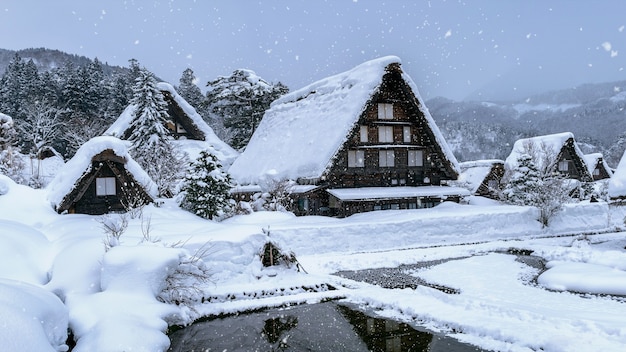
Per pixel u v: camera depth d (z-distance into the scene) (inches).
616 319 343.3
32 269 409.4
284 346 329.4
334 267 615.2
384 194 977.5
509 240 850.8
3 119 1187.9
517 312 366.6
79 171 703.7
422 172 1125.1
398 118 1098.1
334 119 1019.9
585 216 1040.2
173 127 1434.5
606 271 523.2
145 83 1132.5
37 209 666.8
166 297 400.8
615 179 833.5
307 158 1002.7
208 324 382.3
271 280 515.2
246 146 1560.0
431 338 334.6
